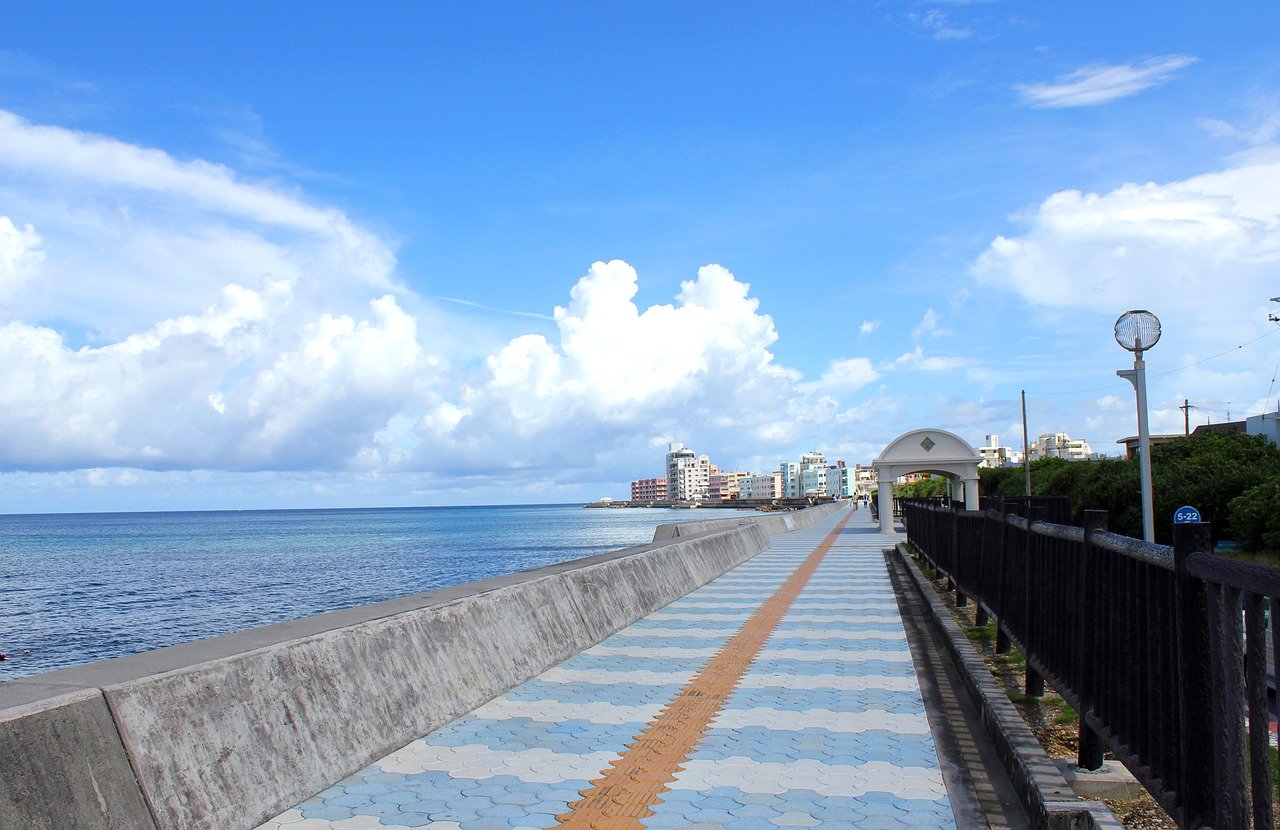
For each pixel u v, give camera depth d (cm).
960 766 586
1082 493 3694
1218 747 338
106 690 407
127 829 382
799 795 524
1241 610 329
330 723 552
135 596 3541
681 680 827
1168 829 473
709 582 1764
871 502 8269
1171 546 410
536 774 555
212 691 470
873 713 710
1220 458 3089
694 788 534
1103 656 515
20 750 351
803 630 1130
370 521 18888
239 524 17362
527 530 11206
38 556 6625
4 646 2348
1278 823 419
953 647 959
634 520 16588
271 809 474
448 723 668
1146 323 1212
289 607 3089
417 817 481
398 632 666
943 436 3853
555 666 891
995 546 1013
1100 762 548
